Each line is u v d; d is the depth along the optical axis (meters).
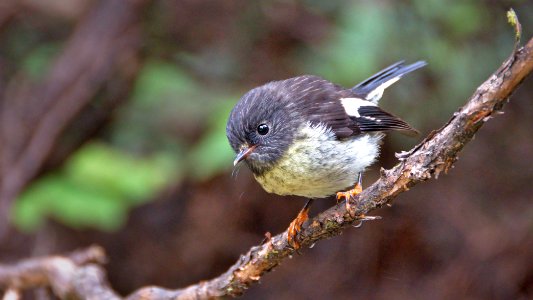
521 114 12.44
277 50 12.31
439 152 5.05
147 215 12.91
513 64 4.55
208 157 10.70
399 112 12.02
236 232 12.80
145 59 12.30
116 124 12.40
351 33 11.55
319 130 6.89
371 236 12.79
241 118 7.11
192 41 12.45
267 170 7.05
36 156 11.54
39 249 12.19
